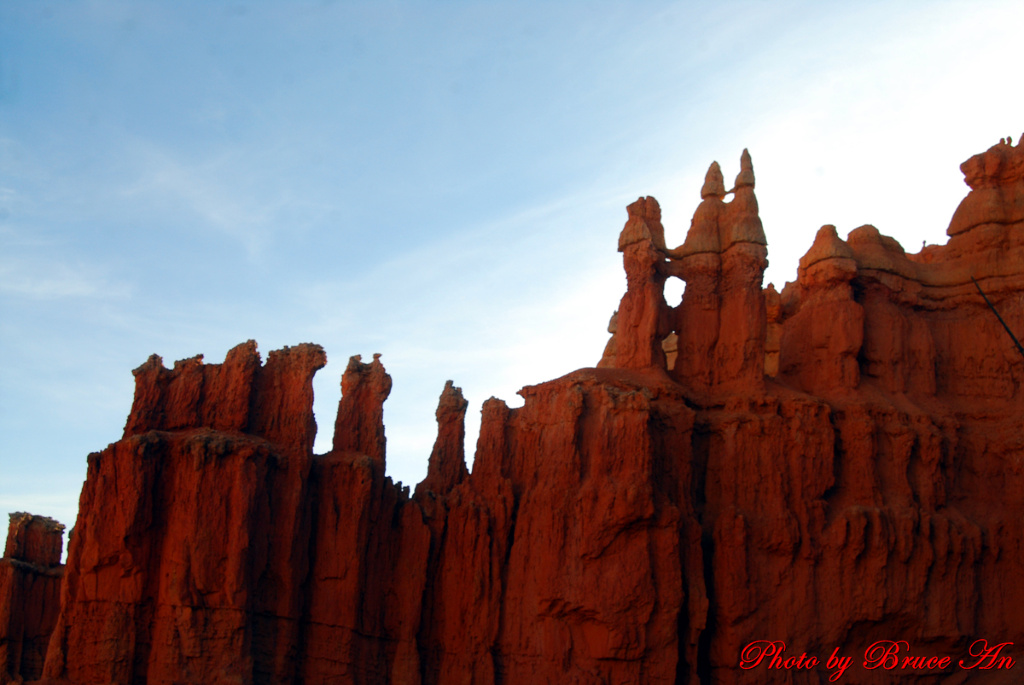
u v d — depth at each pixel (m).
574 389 42.56
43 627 50.31
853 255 49.44
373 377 43.56
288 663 38.56
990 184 52.44
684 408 44.34
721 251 48.56
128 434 39.62
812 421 44.84
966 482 48.06
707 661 42.09
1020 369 49.50
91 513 36.97
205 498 37.25
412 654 40.97
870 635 43.72
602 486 40.47
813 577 42.94
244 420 40.34
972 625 44.72
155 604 36.81
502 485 43.72
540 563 40.88
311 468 40.97
